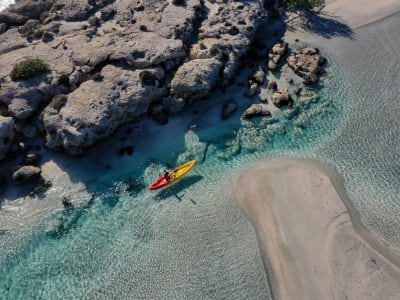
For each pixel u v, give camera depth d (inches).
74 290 1619.1
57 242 1758.1
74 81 2132.1
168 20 2390.5
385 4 2797.7
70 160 1988.2
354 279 1557.6
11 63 2197.3
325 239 1670.8
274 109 2203.5
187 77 2116.1
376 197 1827.0
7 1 2709.2
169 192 1891.0
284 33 2630.4
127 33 2327.8
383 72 2377.0
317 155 2015.3
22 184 1910.7
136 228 1782.7
